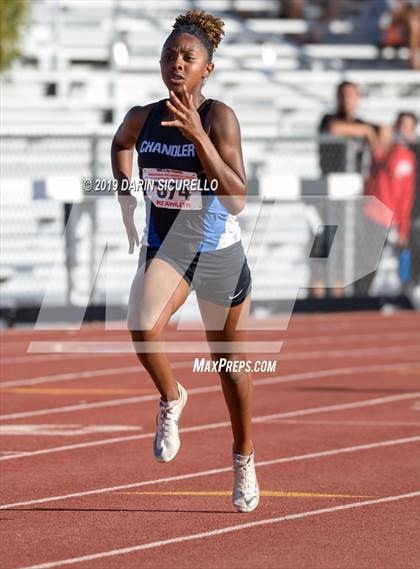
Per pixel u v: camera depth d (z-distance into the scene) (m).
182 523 13.27
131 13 53.12
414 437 18.83
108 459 16.97
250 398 13.12
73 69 50.41
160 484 15.35
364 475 15.98
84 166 35.66
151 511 13.84
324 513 13.80
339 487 15.23
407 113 37.84
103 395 22.81
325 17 56.28
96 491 14.91
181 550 12.12
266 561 11.73
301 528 13.09
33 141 35.25
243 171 12.40
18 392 23.11
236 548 12.22
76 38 51.69
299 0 55.94
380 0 57.50
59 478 15.66
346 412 21.08
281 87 50.44
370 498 14.60
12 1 40.03
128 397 22.61
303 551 12.12
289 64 53.16
